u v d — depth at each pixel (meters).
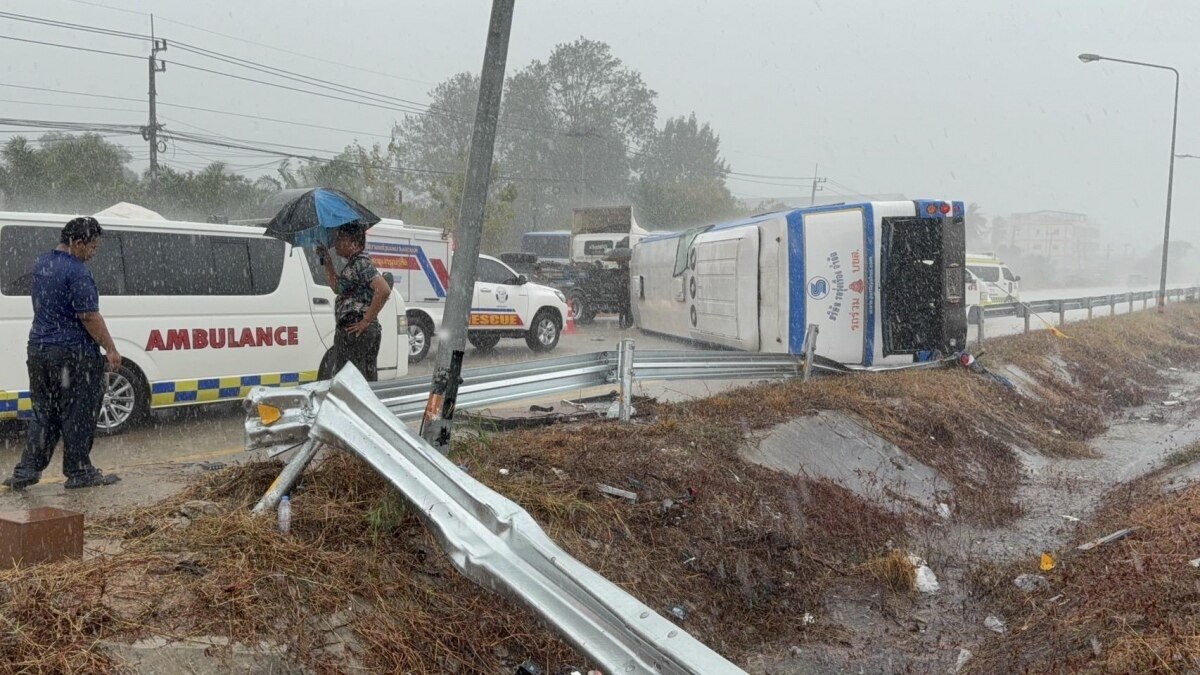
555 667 4.52
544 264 24.48
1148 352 21.47
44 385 5.82
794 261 12.84
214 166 29.23
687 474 6.84
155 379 8.45
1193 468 9.34
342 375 4.99
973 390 12.30
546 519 5.58
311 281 9.65
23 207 24.81
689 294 16.42
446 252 14.87
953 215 13.19
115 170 27.95
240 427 9.09
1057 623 5.42
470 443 6.22
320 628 4.03
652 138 62.34
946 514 8.34
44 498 5.66
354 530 4.80
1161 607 4.99
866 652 5.65
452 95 57.19
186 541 4.34
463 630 4.46
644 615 3.50
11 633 3.36
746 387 10.12
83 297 5.74
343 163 31.16
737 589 6.02
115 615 3.62
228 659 3.63
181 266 8.65
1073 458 11.36
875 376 11.49
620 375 8.19
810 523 7.09
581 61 58.53
